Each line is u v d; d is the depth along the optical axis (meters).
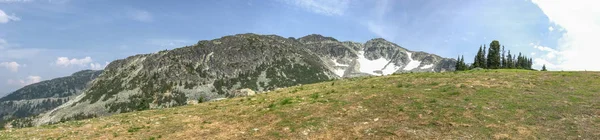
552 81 36.25
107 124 31.34
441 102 28.58
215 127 26.66
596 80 35.38
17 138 26.36
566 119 23.00
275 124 25.83
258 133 23.86
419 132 21.89
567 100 27.61
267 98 40.72
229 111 33.31
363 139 21.25
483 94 30.83
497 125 22.52
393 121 24.38
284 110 29.95
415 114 25.69
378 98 31.47
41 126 33.41
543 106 26.12
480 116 24.44
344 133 22.56
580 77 37.84
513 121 23.20
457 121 23.62
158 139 23.88
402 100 30.14
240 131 24.77
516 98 28.92
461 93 31.64
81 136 26.05
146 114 38.31
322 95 36.59
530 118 23.59
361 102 30.41
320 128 23.92
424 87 36.38
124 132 26.88
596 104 25.91
